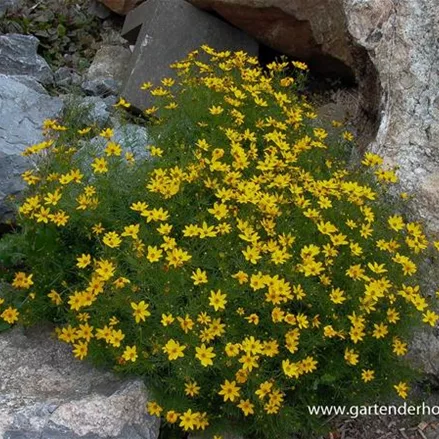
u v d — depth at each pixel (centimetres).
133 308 110
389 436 125
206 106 148
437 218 135
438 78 144
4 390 118
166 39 192
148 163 135
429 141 142
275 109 153
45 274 127
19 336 129
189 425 111
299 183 132
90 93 194
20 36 195
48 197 124
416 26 148
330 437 124
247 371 109
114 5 212
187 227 117
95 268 117
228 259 117
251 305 113
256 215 123
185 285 114
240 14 192
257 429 115
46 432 109
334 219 126
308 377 117
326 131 165
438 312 130
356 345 119
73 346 125
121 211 128
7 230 148
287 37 193
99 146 143
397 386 119
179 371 110
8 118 160
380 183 136
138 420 112
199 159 129
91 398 113
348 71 194
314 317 114
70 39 211
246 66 195
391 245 123
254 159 136
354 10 155
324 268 117
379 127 149
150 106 185
